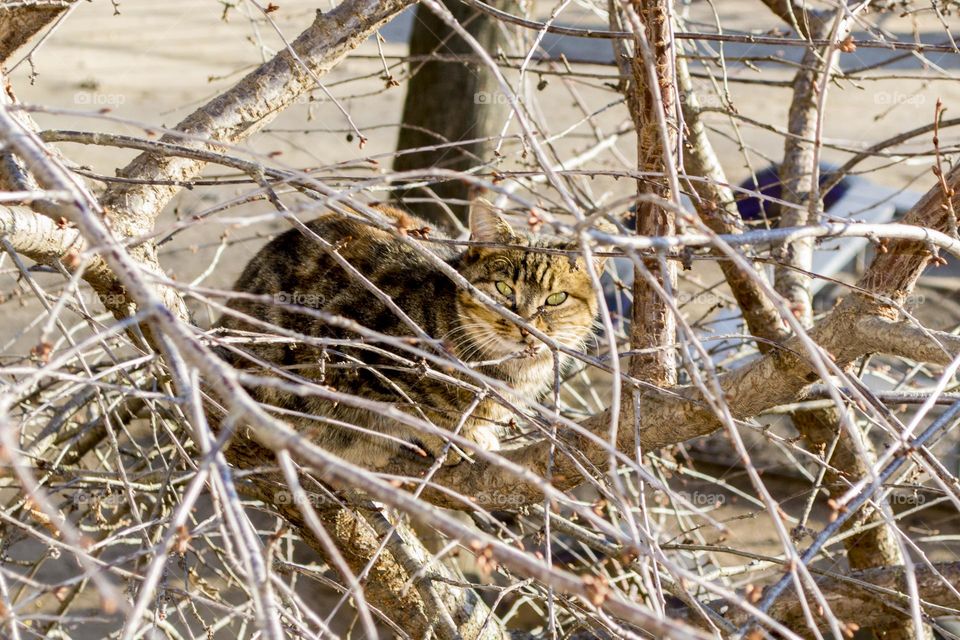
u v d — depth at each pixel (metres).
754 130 11.80
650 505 6.38
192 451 4.63
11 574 2.39
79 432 4.41
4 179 3.14
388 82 3.79
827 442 4.89
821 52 5.32
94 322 2.98
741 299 4.71
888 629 4.22
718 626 3.10
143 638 3.93
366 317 4.21
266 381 1.74
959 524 6.66
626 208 5.94
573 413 5.49
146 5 16.45
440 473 3.68
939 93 11.74
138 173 3.48
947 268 8.66
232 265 8.90
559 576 1.62
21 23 3.53
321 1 11.64
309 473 3.16
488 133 7.20
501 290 4.53
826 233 2.41
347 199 2.58
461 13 6.91
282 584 2.20
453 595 3.79
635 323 3.41
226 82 12.68
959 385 4.53
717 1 13.95
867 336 2.96
